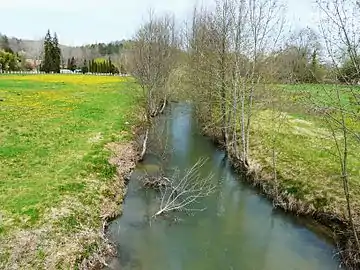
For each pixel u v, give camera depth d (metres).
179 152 25.33
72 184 16.08
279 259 13.27
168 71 39.12
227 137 24.25
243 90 20.62
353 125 15.97
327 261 13.07
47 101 37.47
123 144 23.73
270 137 24.14
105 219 14.85
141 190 18.36
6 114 28.94
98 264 12.11
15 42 150.38
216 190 19.06
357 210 14.39
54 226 12.78
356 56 11.41
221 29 22.95
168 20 47.91
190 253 13.45
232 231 15.12
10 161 18.05
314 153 20.53
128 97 43.12
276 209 16.84
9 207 13.46
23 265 10.73
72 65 106.44
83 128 26.25
